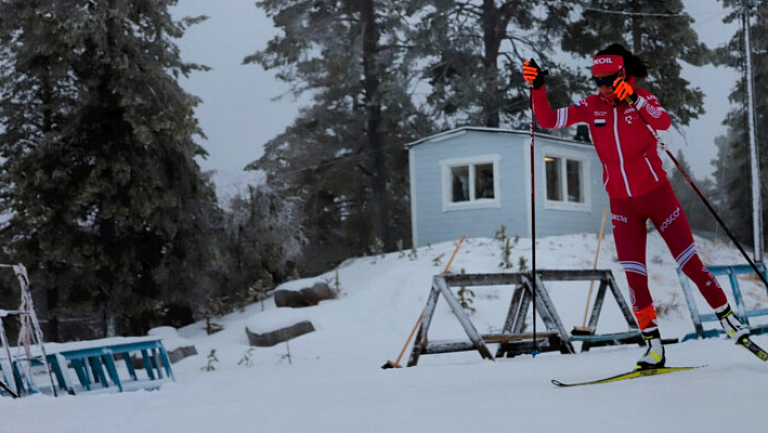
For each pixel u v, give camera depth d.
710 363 5.57
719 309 5.07
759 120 35.53
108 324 22.72
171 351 17.25
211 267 23.20
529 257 20.67
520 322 9.79
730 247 26.67
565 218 25.75
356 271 22.20
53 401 5.98
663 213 5.14
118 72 21.03
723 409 3.14
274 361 16.05
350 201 38.78
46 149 20.89
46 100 24.38
